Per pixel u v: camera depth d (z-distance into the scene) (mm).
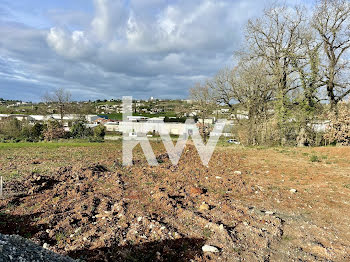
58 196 6523
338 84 19812
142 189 7652
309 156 14492
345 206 6695
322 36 19500
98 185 7902
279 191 8000
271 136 21875
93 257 3854
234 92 24750
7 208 5562
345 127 17688
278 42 21812
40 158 12297
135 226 4867
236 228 5160
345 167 11492
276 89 22172
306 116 20250
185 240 4555
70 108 41281
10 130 30031
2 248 3225
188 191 7711
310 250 4438
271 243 4625
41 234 4465
